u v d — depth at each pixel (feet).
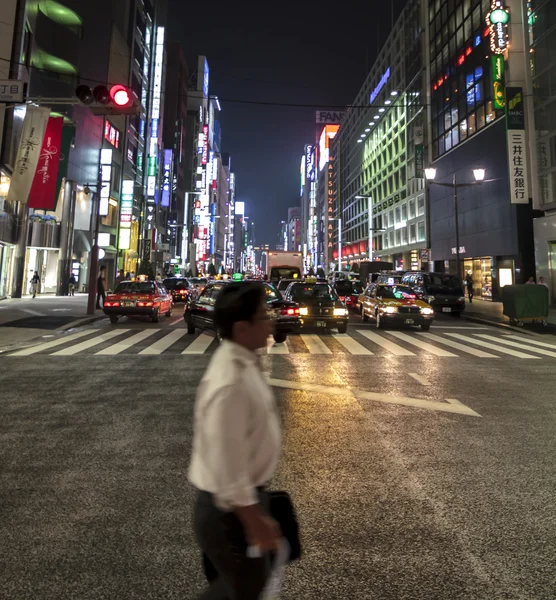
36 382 23.94
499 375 26.91
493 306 83.15
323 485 11.81
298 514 10.23
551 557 8.59
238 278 124.16
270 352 35.14
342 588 7.62
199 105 268.41
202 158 267.59
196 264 274.57
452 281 71.31
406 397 21.49
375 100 211.61
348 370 28.17
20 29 68.03
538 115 78.74
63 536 9.23
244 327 5.30
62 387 22.84
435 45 130.31
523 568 8.23
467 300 100.78
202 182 269.23
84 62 109.19
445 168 120.06
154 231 170.30
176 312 69.41
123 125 130.93
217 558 4.73
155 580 7.80
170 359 30.81
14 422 17.11
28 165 64.34
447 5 121.29
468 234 106.93
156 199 177.27
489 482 12.09
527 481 12.17
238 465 4.49
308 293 50.11
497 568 8.22
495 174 94.63
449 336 45.80
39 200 71.67
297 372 27.48
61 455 13.83
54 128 72.69
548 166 76.18
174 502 10.81
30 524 9.71
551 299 76.38
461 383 24.67
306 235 600.39
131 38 133.39
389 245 185.16
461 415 18.49
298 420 17.66
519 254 86.12
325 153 417.08
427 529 9.61
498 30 85.66
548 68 75.15
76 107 102.22
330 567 8.20
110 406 19.36
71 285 97.76
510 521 9.99
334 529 9.57
